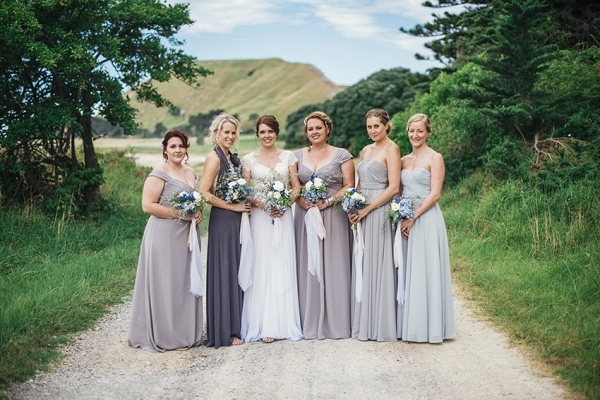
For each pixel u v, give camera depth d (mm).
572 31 13609
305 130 6000
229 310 5645
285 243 5848
